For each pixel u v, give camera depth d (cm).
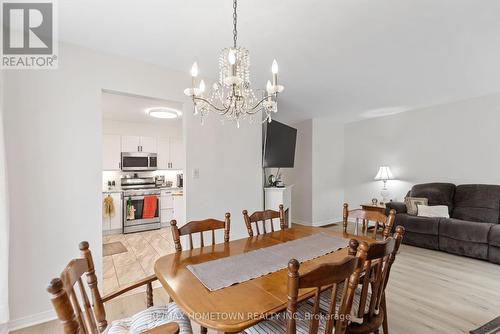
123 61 245
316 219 530
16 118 194
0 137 174
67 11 173
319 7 171
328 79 309
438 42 220
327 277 93
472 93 368
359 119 541
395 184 489
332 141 562
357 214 219
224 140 313
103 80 234
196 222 181
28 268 197
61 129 213
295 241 184
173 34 205
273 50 233
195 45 224
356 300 147
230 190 318
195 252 162
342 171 582
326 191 549
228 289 111
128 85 247
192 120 288
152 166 552
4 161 176
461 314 206
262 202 351
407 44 224
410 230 385
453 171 412
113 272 297
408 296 236
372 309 132
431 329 187
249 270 131
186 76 285
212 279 121
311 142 529
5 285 176
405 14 179
